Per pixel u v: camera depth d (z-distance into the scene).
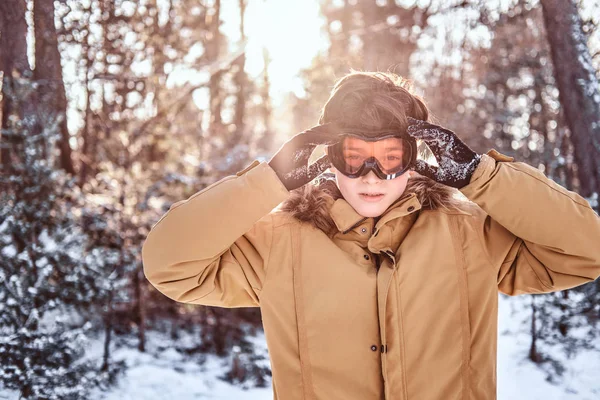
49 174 4.22
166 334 5.52
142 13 6.50
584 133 5.00
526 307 5.15
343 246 1.35
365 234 1.35
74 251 4.26
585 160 5.00
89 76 6.09
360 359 1.27
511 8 8.30
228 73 9.55
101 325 5.21
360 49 13.08
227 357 5.20
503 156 1.29
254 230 1.36
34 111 4.51
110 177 5.20
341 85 1.33
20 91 4.36
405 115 1.26
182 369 4.82
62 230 4.23
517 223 1.25
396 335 1.25
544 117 7.87
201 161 6.20
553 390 4.11
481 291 1.30
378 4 13.17
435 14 10.35
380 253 1.33
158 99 6.24
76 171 6.14
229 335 5.39
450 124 9.61
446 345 1.28
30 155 4.16
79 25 5.93
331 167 1.34
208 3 9.73
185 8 8.75
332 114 1.29
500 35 9.22
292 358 1.30
